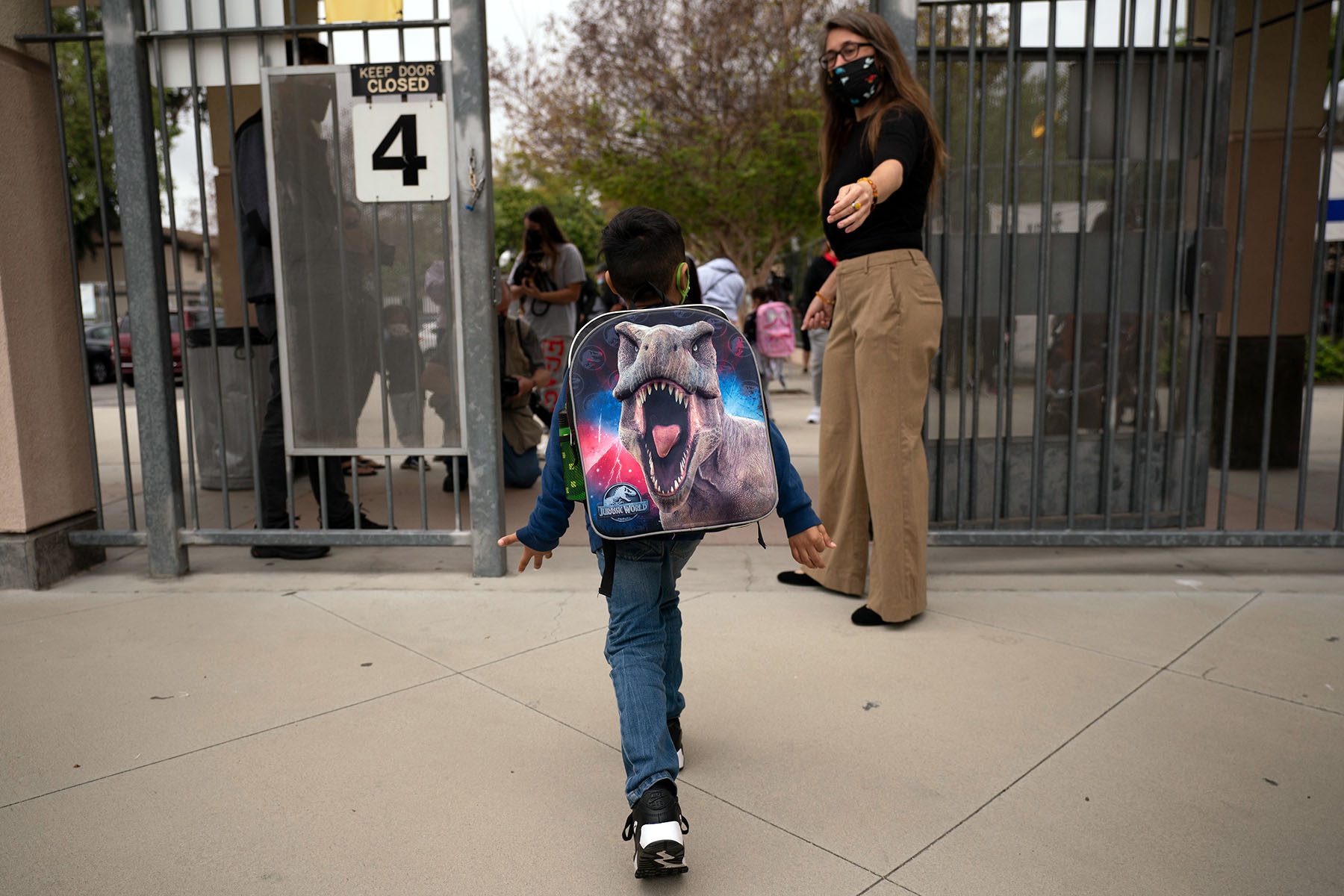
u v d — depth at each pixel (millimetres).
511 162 19016
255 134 3750
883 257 3096
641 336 1866
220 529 3812
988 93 3818
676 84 15719
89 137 19500
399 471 6293
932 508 4035
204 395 5480
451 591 3648
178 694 2701
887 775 2240
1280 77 5754
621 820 2070
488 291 3605
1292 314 6031
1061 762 2297
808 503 2066
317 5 6000
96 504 3914
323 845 1970
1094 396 4012
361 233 3652
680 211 16438
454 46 3473
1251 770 2254
